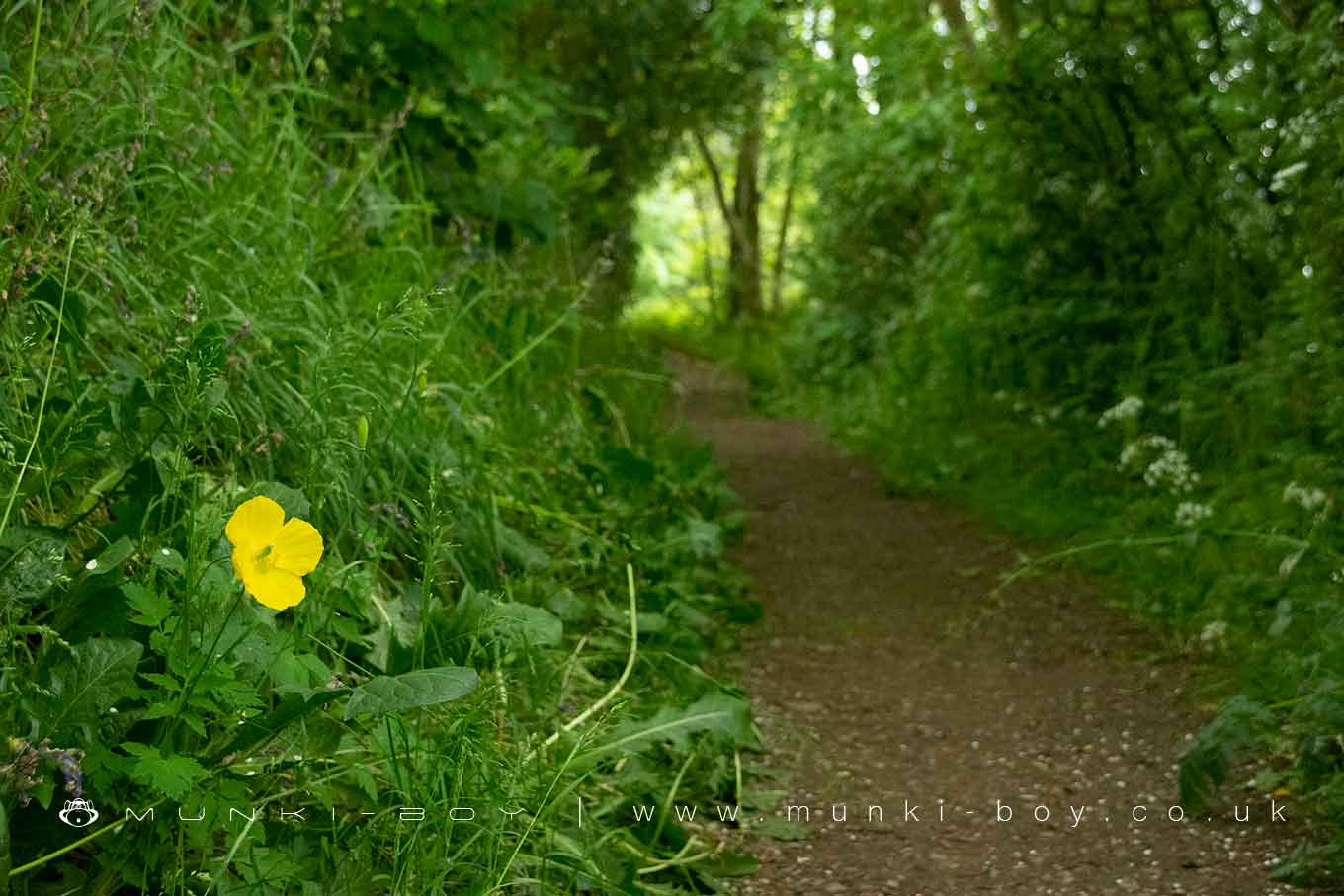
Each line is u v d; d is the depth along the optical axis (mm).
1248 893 2895
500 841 2439
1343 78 4762
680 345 23312
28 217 2951
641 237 33469
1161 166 6977
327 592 2770
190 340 2584
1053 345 7926
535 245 6688
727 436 11789
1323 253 4762
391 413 3670
